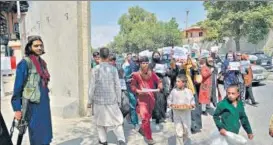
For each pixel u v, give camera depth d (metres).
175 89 4.52
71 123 6.58
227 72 4.16
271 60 4.04
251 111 3.98
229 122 3.33
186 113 4.52
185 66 5.32
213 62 5.18
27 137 5.52
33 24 8.81
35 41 3.93
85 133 5.81
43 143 3.95
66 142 5.28
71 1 7.11
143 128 5.00
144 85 5.04
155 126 6.01
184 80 4.45
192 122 4.83
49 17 7.76
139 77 5.04
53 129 6.09
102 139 4.98
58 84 7.91
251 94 4.00
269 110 3.88
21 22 10.79
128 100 6.07
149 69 5.09
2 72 11.98
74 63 7.30
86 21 7.22
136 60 6.33
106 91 4.77
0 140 3.68
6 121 7.03
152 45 6.11
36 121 3.89
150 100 5.05
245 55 4.12
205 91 5.23
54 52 7.84
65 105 7.11
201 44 5.09
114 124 4.85
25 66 3.83
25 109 3.83
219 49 4.69
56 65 7.87
